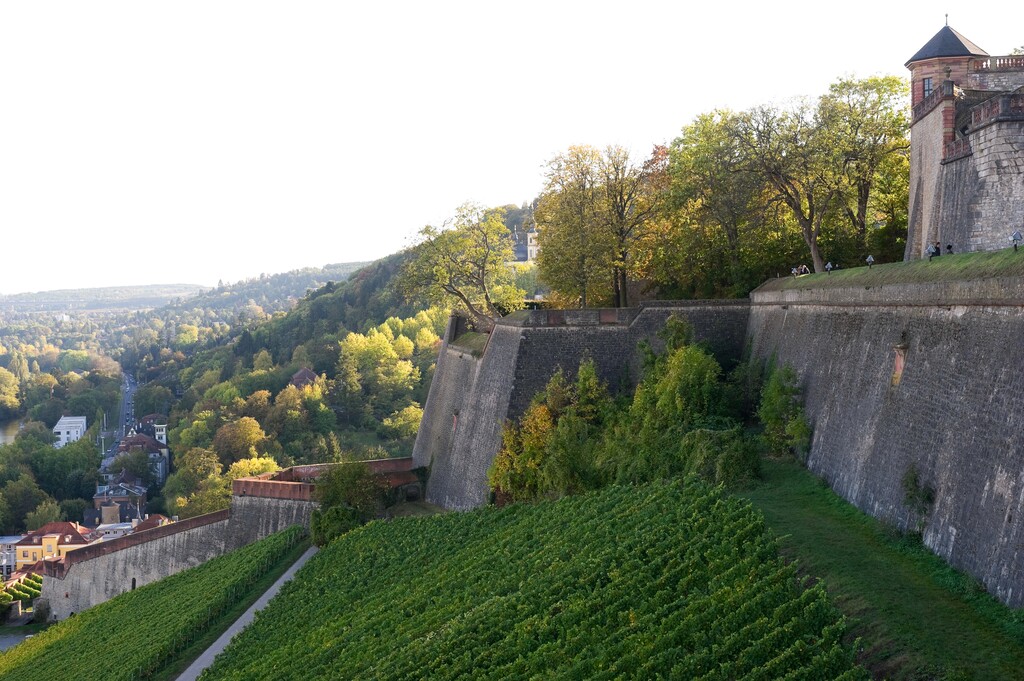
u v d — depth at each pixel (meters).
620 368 71.94
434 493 84.31
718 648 29.27
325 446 154.12
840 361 49.69
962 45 64.69
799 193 75.19
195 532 88.56
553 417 67.00
